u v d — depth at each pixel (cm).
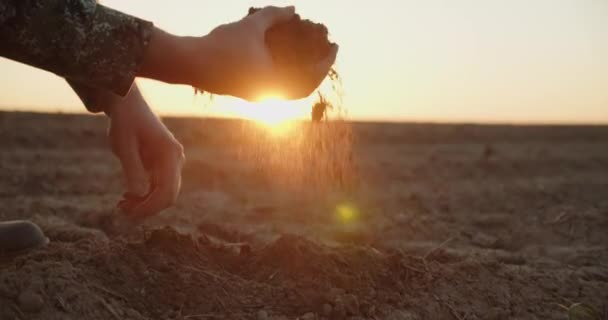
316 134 262
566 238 505
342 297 267
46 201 573
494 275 323
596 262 398
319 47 212
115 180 798
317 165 265
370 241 464
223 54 196
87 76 187
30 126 1422
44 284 238
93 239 317
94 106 258
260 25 204
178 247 285
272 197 710
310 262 286
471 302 291
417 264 314
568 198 741
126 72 189
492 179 984
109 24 185
